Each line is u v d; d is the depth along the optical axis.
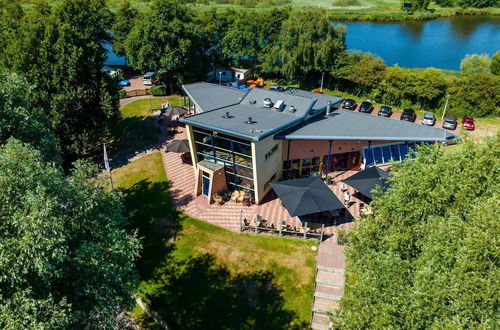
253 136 28.42
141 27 60.09
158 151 43.00
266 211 32.19
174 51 58.94
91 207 17.42
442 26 120.00
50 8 67.56
